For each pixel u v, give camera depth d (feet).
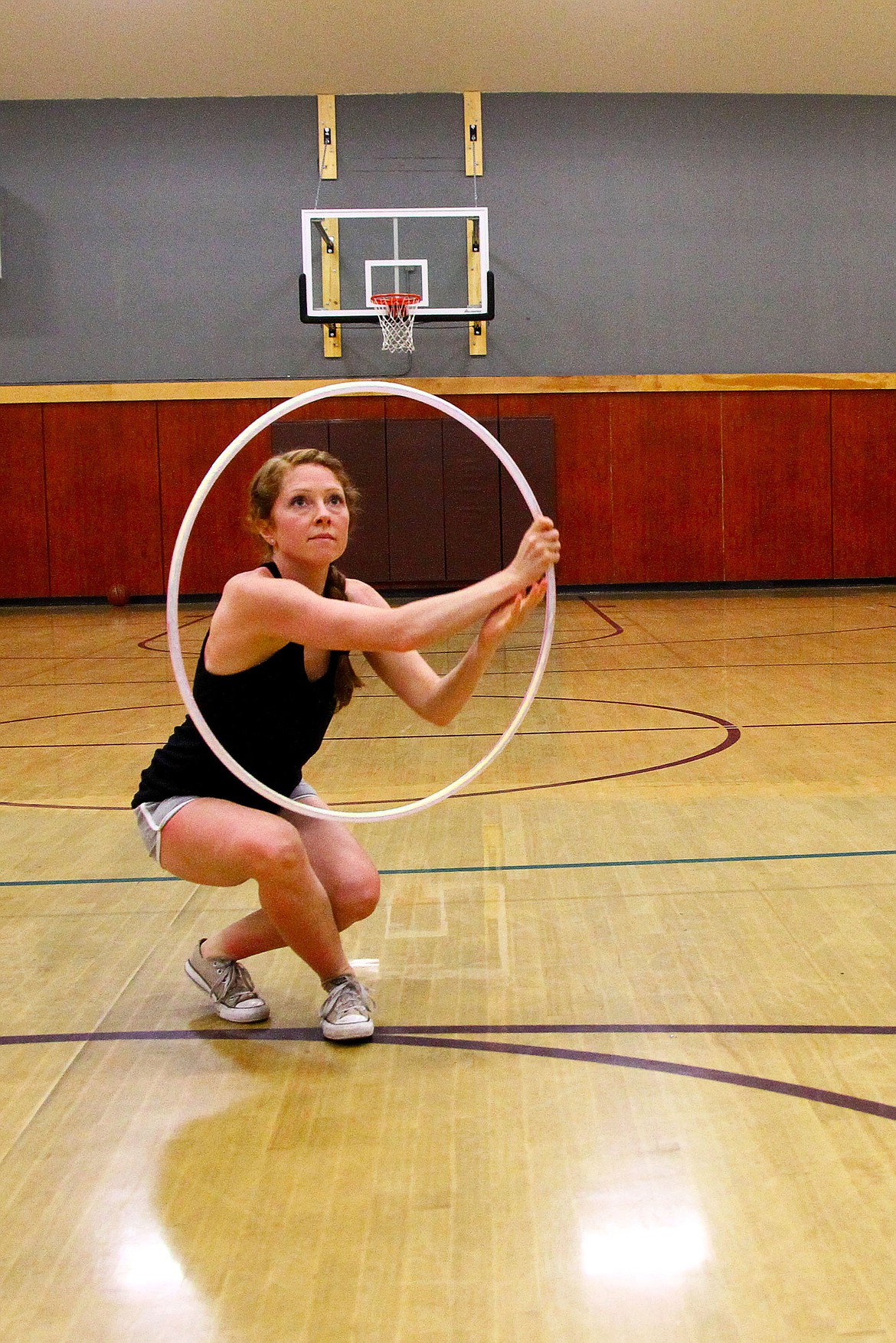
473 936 7.25
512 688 17.74
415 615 5.28
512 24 31.40
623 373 35.19
